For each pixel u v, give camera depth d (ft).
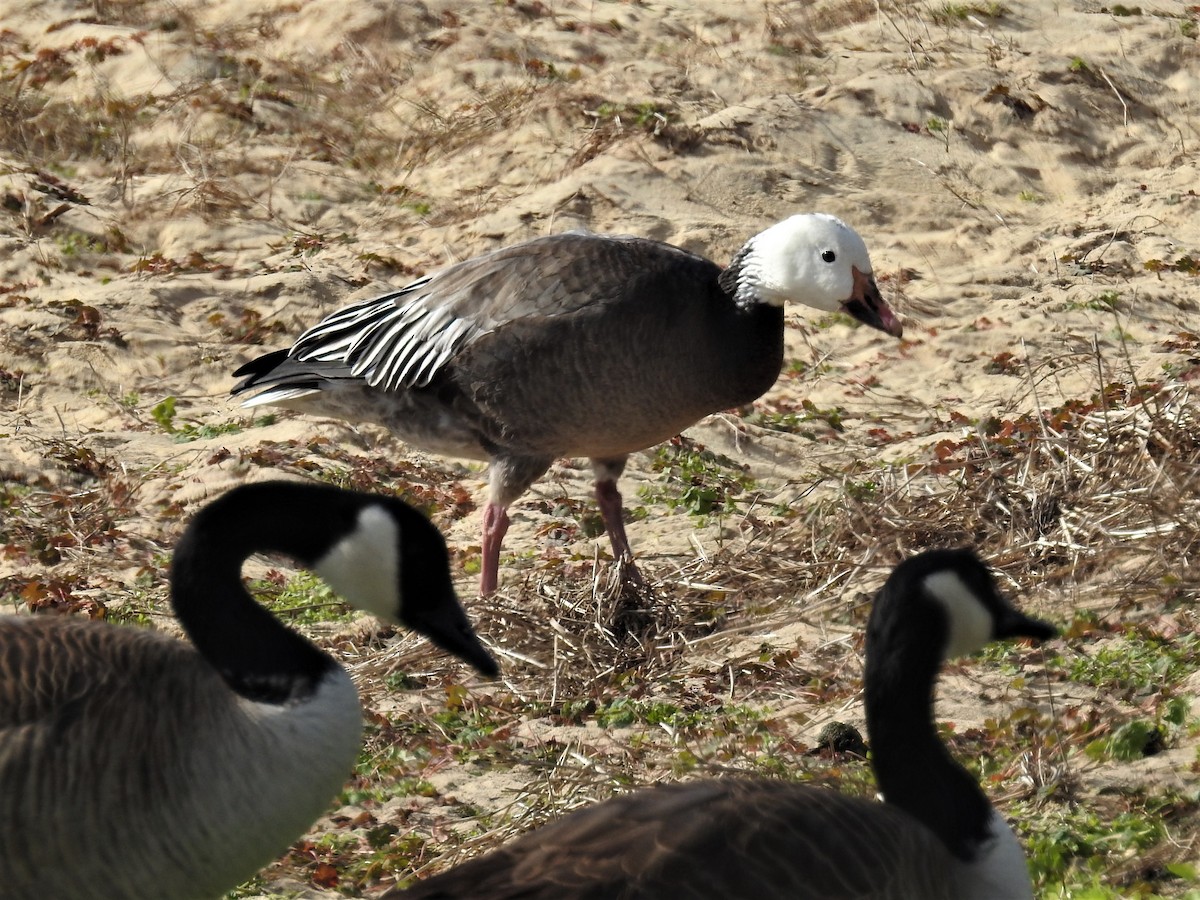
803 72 77.61
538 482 49.44
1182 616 35.94
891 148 71.92
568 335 40.34
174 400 54.08
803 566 41.47
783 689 36.01
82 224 66.39
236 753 22.57
